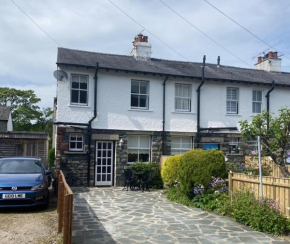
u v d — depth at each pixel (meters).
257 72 19.88
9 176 9.61
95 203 10.41
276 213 7.53
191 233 7.04
